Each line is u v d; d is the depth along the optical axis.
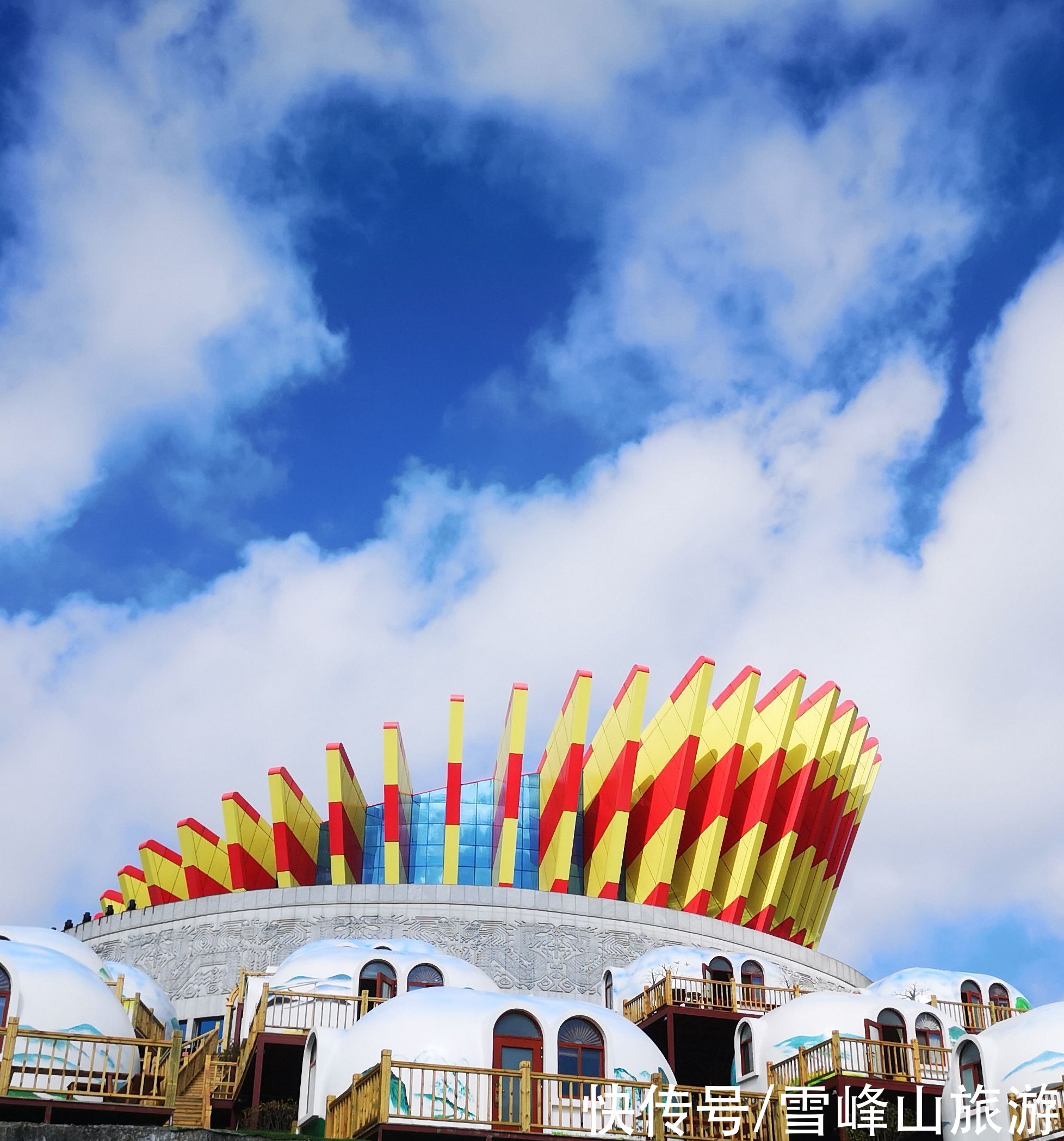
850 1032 30.62
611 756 55.94
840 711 60.12
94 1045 23.91
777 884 53.94
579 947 45.53
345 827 53.59
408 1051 23.81
